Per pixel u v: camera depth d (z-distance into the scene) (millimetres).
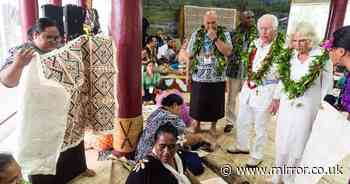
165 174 1448
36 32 1713
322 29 6703
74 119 1984
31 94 1652
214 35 2842
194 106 3096
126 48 2416
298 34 1842
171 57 5484
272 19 2299
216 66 2896
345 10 6254
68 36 2217
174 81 4961
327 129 1655
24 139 1713
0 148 2645
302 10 6922
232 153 2879
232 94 3400
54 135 1779
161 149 1477
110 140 2787
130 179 1453
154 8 6293
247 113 2680
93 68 2029
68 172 2125
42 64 1666
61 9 2264
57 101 1747
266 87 2357
